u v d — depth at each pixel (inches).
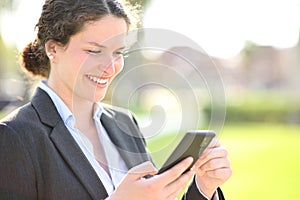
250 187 341.7
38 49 88.0
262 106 1014.4
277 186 346.0
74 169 81.3
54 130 83.0
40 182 79.8
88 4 80.7
